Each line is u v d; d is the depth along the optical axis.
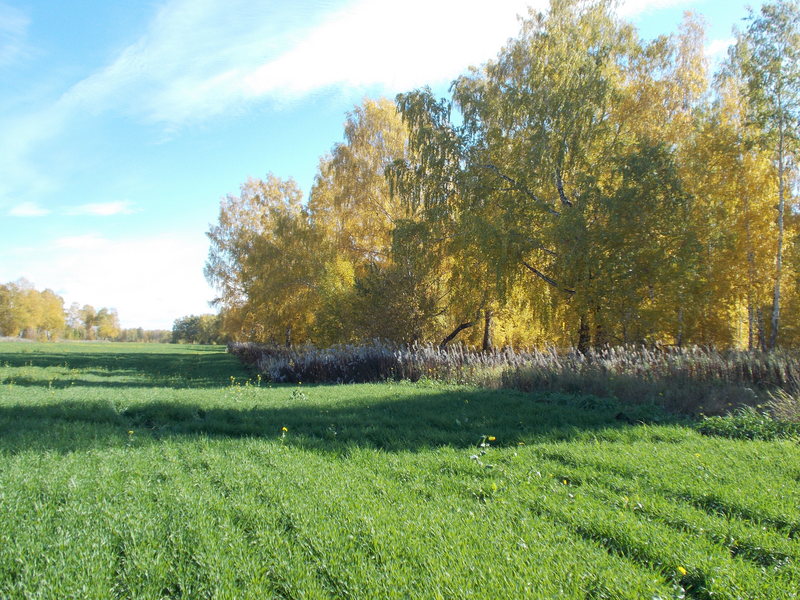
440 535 3.72
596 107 18.05
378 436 7.47
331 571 3.21
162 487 4.80
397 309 20.92
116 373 23.38
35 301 100.56
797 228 21.38
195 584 3.05
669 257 16.09
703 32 24.27
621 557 3.48
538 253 18.98
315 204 33.16
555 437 7.30
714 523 3.97
